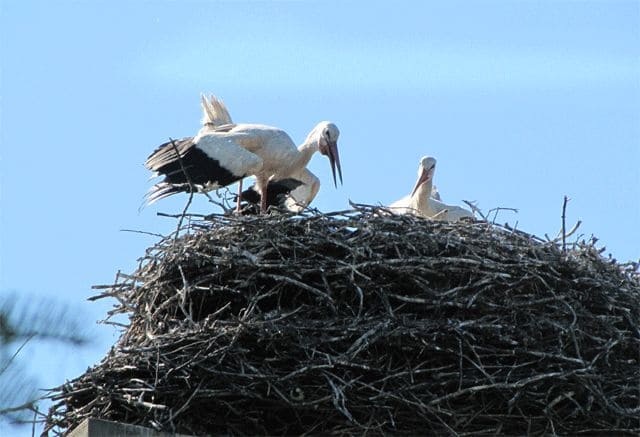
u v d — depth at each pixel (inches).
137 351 470.0
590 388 474.6
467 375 477.4
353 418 473.4
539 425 483.5
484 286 498.9
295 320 481.4
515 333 485.4
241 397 475.2
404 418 470.6
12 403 322.3
